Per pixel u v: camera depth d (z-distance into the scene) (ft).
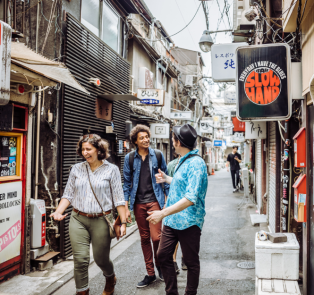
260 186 28.96
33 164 16.96
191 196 8.60
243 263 15.23
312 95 7.59
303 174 11.44
